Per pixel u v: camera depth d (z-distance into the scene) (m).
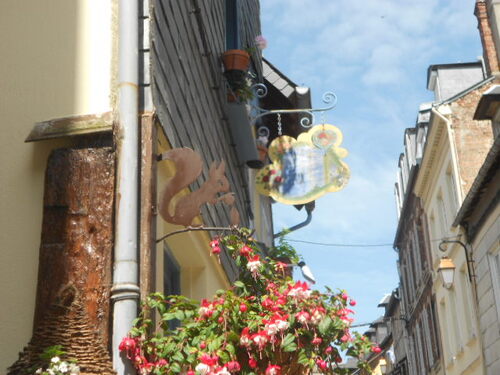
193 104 5.70
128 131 4.03
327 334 3.89
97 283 3.74
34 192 4.01
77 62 4.27
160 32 4.75
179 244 5.64
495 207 14.52
